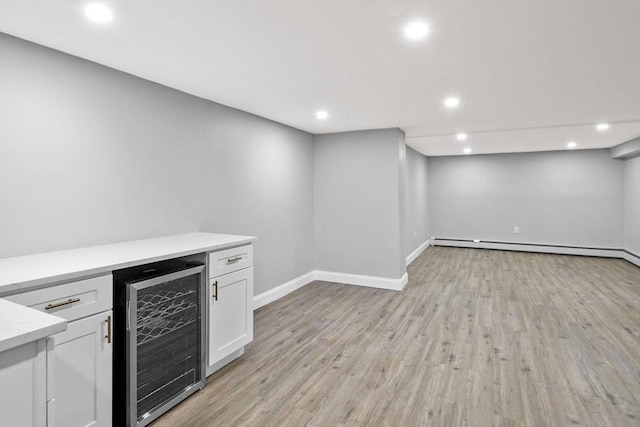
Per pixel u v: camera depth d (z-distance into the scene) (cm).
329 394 203
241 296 238
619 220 610
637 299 382
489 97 285
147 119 240
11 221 173
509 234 689
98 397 153
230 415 183
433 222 748
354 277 438
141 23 161
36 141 182
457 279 470
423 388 210
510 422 178
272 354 252
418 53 196
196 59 204
